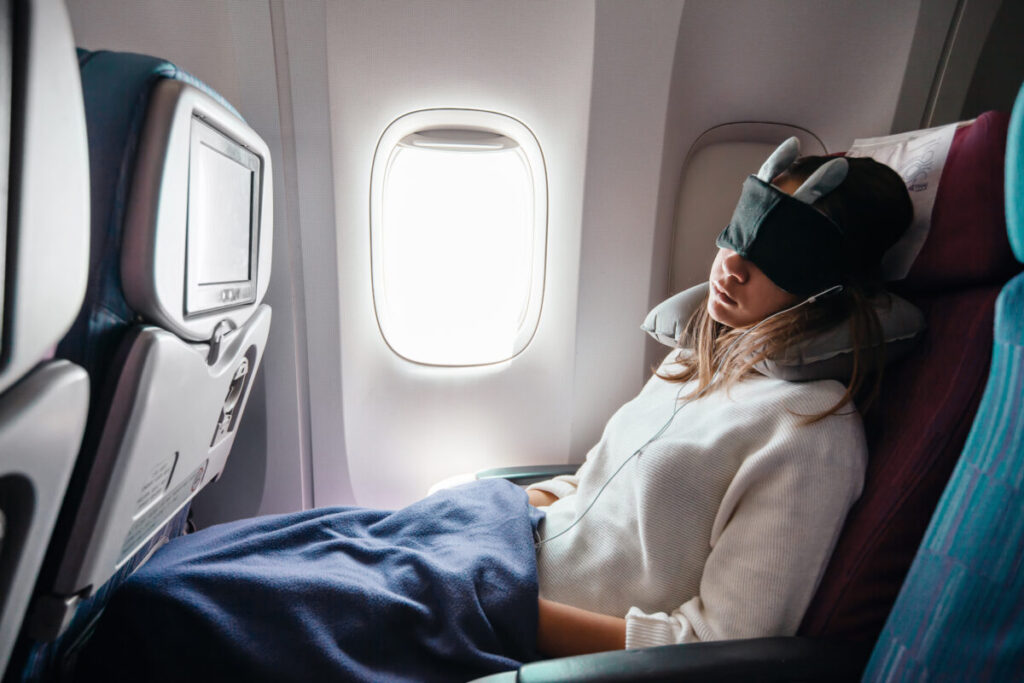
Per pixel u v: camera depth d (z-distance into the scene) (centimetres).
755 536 69
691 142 142
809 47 133
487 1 121
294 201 130
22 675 56
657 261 147
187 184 56
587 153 135
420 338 151
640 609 80
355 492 157
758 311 79
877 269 77
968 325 64
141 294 52
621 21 125
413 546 85
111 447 52
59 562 53
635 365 154
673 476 78
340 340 142
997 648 41
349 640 66
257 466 148
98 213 49
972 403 60
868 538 64
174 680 59
